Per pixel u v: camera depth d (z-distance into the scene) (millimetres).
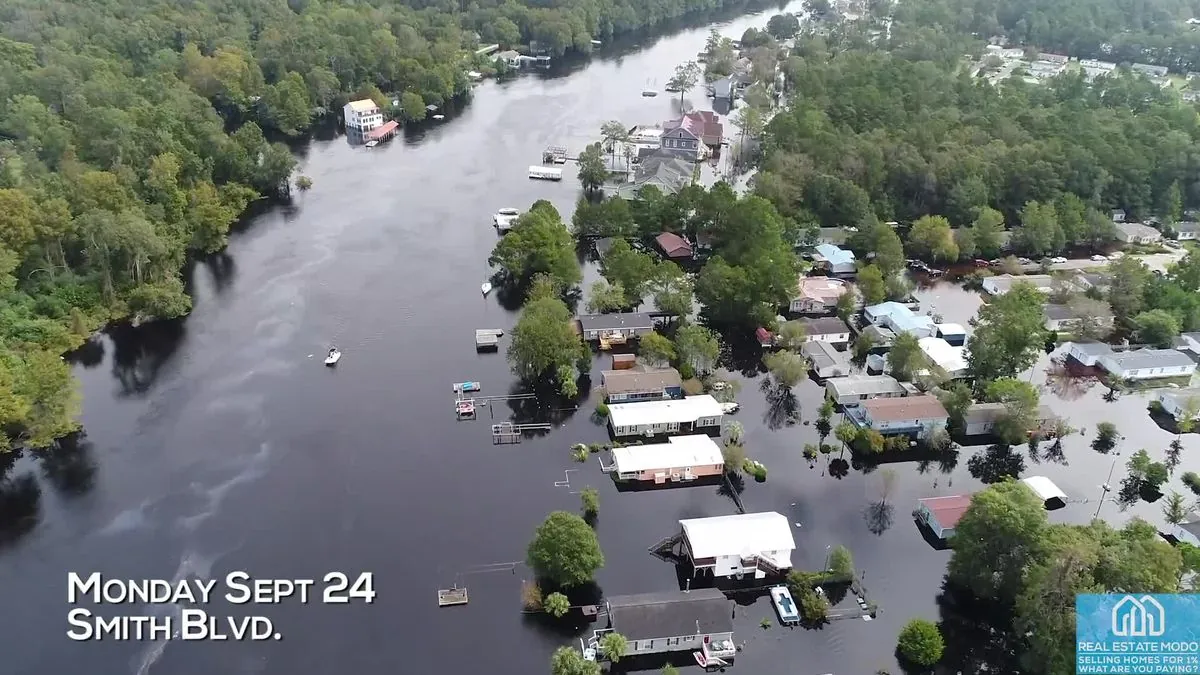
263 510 115375
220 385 142375
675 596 98500
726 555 105750
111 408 135375
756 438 133875
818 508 119375
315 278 179250
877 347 157625
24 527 111375
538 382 146000
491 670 93250
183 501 116688
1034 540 97750
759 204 178375
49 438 124688
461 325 163375
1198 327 166875
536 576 105312
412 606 101312
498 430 132750
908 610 102875
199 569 105688
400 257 189875
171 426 131750
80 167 175000
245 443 128375
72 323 152500
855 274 187375
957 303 178875
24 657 93188
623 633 93562
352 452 127125
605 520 115562
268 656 94312
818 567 108750
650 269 167000
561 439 132125
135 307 162000
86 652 93938
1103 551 93438
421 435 131375
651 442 131750
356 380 144875
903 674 94375
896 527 116250
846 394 139375
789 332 154375
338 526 112938
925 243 195875
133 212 168500
